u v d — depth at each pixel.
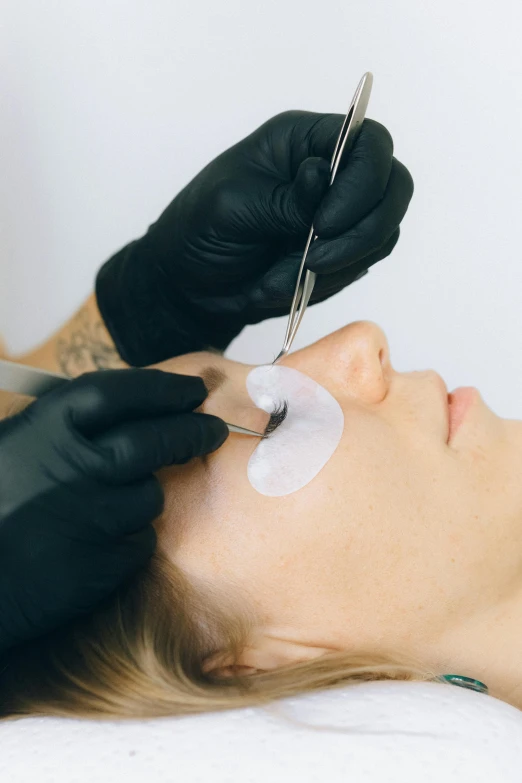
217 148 1.55
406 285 1.57
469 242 1.53
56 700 0.69
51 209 1.57
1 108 1.52
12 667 0.72
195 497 0.73
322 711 0.64
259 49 1.48
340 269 0.84
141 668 0.69
